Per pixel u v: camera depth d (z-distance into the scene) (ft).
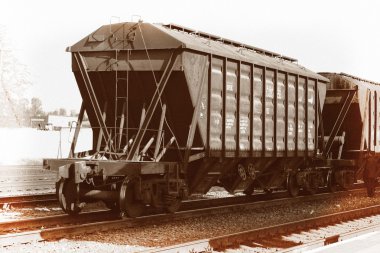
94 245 30.12
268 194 57.62
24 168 96.84
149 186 37.86
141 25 40.63
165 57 39.37
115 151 40.52
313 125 58.44
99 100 42.65
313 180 59.36
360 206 53.88
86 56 41.86
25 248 28.68
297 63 61.52
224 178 48.32
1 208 44.24
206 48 41.39
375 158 65.46
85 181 38.99
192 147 41.29
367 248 26.81
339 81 65.00
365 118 65.67
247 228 37.81
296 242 33.27
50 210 43.68
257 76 48.19
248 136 46.78
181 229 36.11
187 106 39.93
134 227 36.04
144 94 40.55
